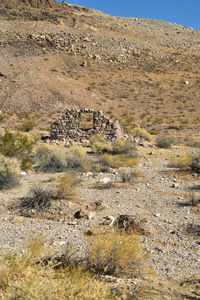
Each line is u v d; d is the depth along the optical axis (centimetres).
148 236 670
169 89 5816
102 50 7888
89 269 435
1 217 778
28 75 5688
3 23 8925
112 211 844
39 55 7000
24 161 1373
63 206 866
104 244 451
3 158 1094
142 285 411
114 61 7456
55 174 1361
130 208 878
